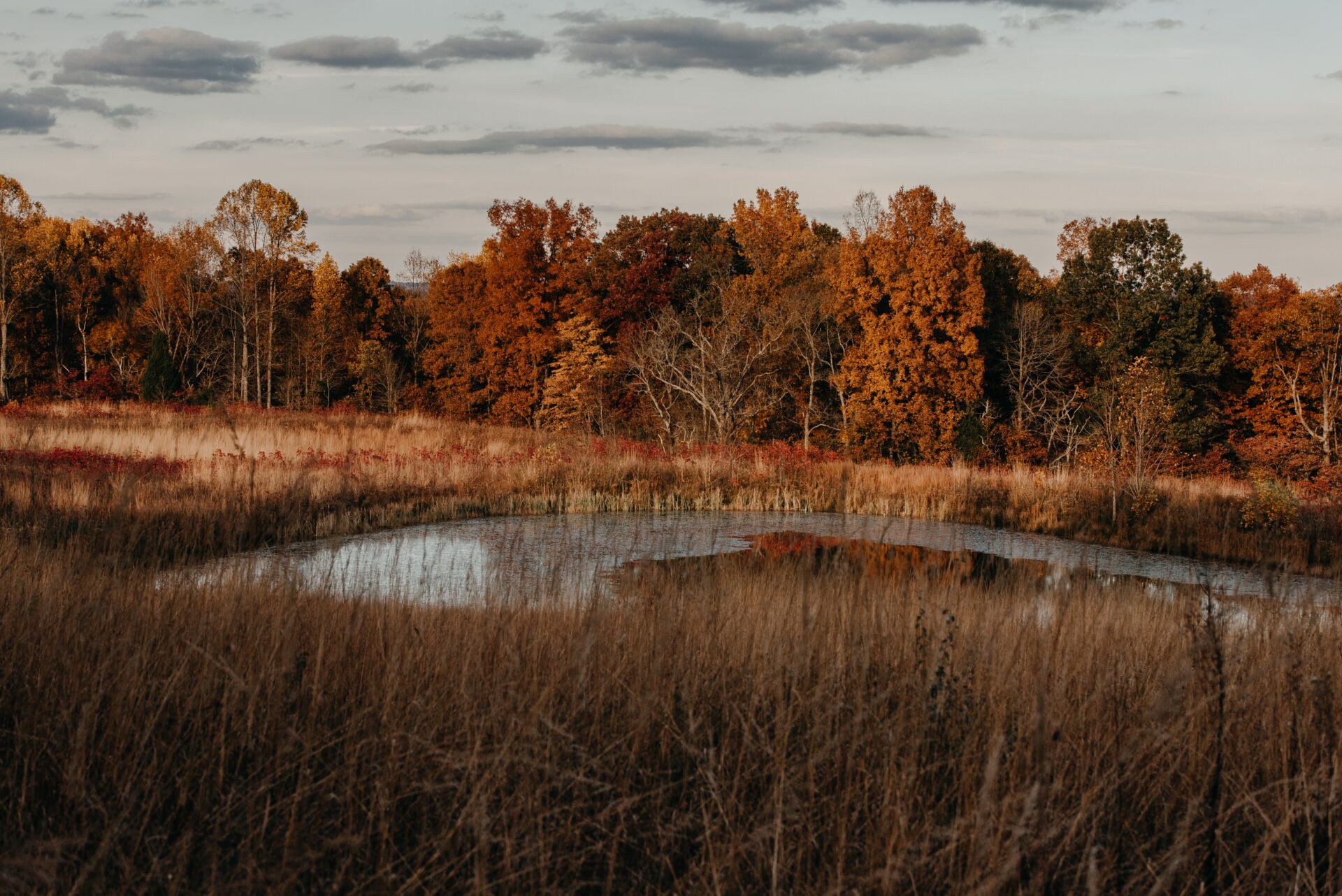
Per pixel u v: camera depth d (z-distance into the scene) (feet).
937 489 79.15
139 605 18.47
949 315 124.88
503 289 138.92
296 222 162.50
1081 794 12.94
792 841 11.79
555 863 11.85
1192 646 14.85
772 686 15.46
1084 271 142.72
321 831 12.26
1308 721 15.03
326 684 15.83
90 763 13.07
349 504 59.21
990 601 22.33
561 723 14.16
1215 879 12.26
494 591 22.24
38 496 42.80
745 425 116.16
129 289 186.91
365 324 196.13
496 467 75.00
